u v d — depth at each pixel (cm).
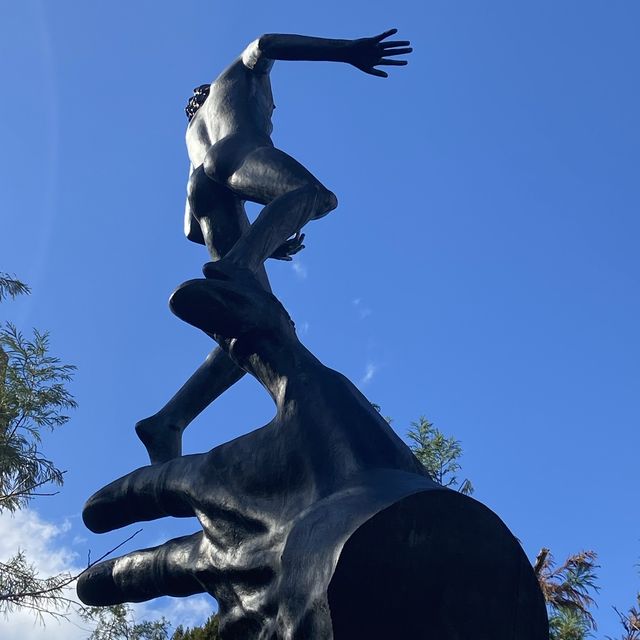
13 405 947
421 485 262
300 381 303
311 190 340
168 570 320
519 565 262
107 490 343
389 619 250
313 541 258
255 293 314
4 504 912
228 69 400
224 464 307
